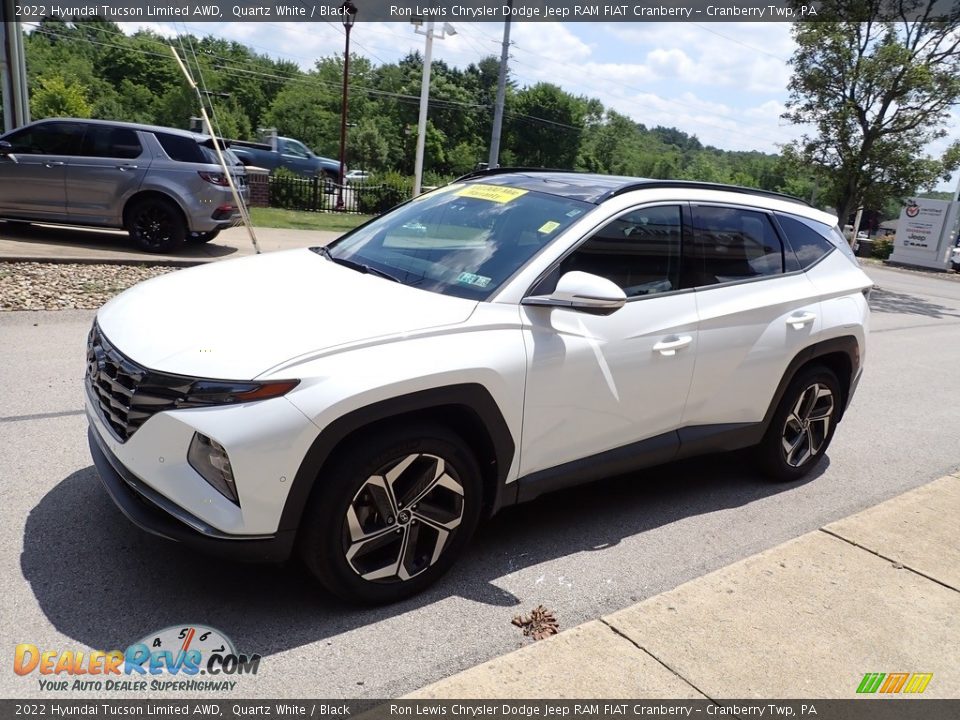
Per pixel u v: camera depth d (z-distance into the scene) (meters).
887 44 16.64
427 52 22.39
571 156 91.81
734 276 4.16
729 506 4.45
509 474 3.32
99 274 9.16
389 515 2.97
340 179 29.41
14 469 3.97
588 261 3.54
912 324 13.35
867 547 3.91
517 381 3.17
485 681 2.65
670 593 3.32
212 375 2.64
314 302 3.15
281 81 86.31
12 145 11.30
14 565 3.12
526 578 3.44
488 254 3.52
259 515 2.68
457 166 84.31
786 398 4.54
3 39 13.70
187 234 11.55
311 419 2.66
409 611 3.09
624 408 3.63
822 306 4.54
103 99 70.00
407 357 2.89
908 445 6.01
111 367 2.93
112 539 3.38
